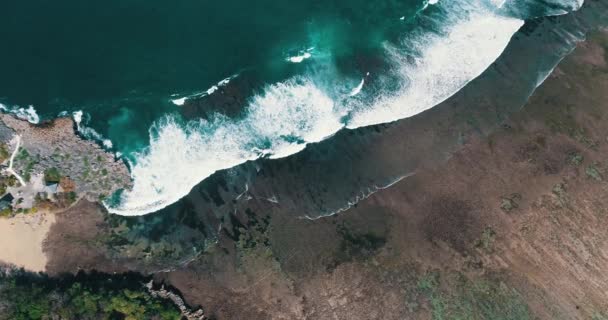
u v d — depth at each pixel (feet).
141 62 142.72
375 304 133.69
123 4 145.59
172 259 133.80
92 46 141.69
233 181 138.41
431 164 142.31
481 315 134.41
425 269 136.36
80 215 133.90
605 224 141.49
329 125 143.33
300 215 137.28
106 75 140.87
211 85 143.02
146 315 127.24
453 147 143.74
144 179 136.77
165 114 140.77
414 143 143.43
